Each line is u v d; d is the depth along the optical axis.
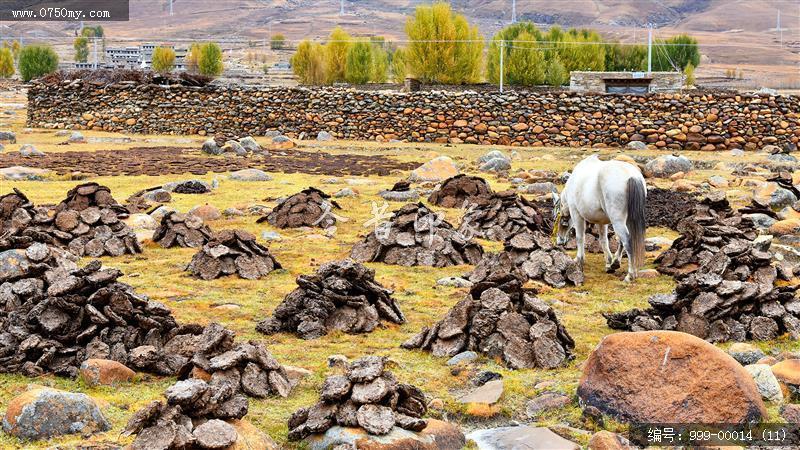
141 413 7.60
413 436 7.86
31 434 7.93
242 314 12.44
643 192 14.38
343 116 40.00
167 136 40.75
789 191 22.61
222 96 41.16
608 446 7.89
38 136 39.84
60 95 42.84
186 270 15.19
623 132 37.47
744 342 11.24
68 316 10.22
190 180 25.61
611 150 36.50
